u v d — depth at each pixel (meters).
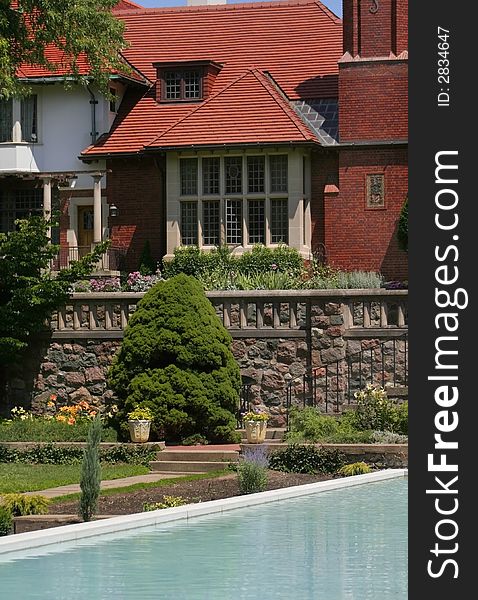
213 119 40.03
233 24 46.84
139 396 26.98
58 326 29.89
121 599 12.38
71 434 26.38
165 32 47.28
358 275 34.75
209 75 43.44
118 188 42.44
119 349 29.50
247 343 28.88
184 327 27.30
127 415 26.80
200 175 39.88
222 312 29.05
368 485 21.41
